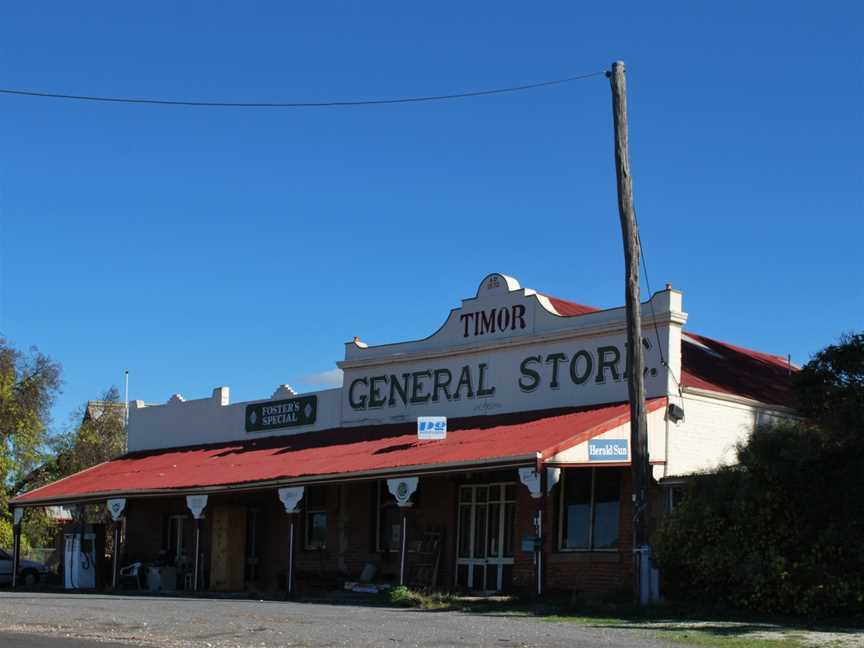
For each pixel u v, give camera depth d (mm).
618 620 17219
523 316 26125
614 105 20000
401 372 29031
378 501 28547
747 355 29969
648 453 19938
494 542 25250
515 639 14297
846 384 22141
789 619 16766
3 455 43875
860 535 16828
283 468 27453
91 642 14156
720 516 18500
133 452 38875
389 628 15938
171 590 30781
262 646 13672
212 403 35875
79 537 33719
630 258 19688
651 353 23438
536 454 20328
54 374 48125
